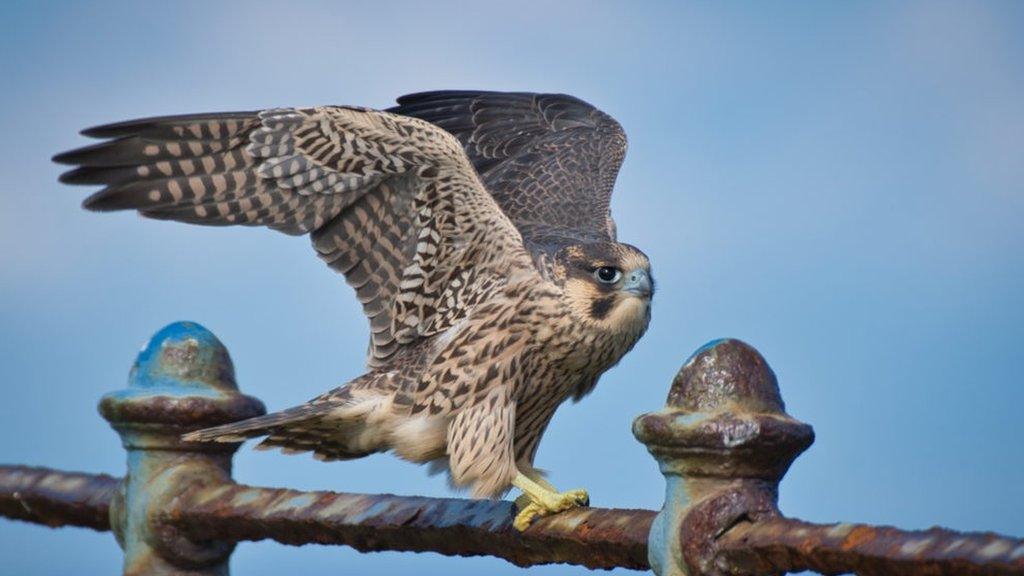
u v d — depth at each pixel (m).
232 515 7.40
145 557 7.75
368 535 7.05
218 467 7.82
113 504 7.96
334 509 7.15
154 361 7.90
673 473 5.57
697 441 5.43
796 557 5.14
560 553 6.53
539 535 6.53
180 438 7.70
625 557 6.23
